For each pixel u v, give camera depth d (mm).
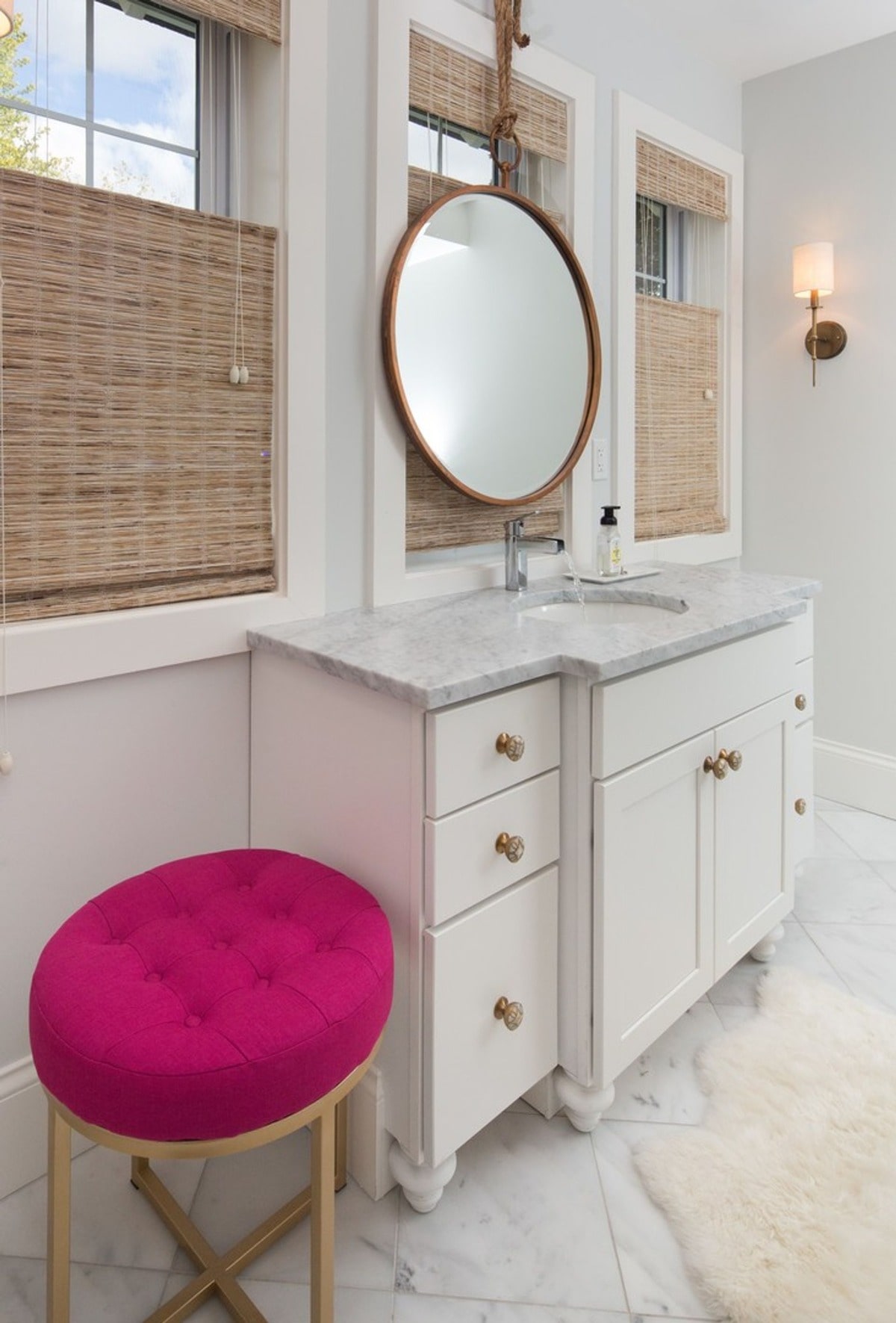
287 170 1490
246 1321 1103
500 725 1264
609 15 2180
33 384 1256
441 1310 1155
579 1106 1428
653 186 2369
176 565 1451
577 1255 1234
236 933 1106
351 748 1320
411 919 1230
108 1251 1243
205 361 1443
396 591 1771
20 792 1321
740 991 1850
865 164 2523
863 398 2617
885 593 2660
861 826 2672
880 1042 1639
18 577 1280
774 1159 1374
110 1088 881
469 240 1834
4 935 1330
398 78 1661
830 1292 1146
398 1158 1299
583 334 2119
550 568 2160
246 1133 906
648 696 1414
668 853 1509
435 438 1791
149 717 1451
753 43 2479
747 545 2930
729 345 2715
